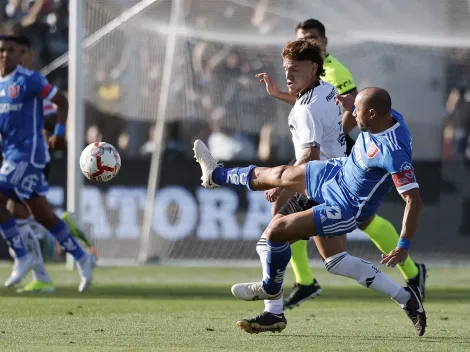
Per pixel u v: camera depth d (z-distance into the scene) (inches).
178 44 2053.4
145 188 1990.7
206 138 2258.9
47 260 1884.8
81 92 1833.2
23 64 1343.5
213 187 876.0
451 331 899.4
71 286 1477.6
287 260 814.5
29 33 2150.6
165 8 2009.1
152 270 1846.7
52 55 2165.4
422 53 2016.5
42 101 1315.2
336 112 889.5
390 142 764.6
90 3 1999.3
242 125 2096.5
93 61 2036.2
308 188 806.5
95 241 1991.9
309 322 983.6
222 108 2089.1
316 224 785.6
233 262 1974.7
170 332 864.9
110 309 1099.9
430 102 2074.3
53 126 1456.7
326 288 1509.6
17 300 1215.6
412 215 762.2
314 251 1993.1
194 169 1989.4
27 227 1366.9
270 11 1995.6
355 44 1982.0
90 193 1989.4
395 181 765.9
